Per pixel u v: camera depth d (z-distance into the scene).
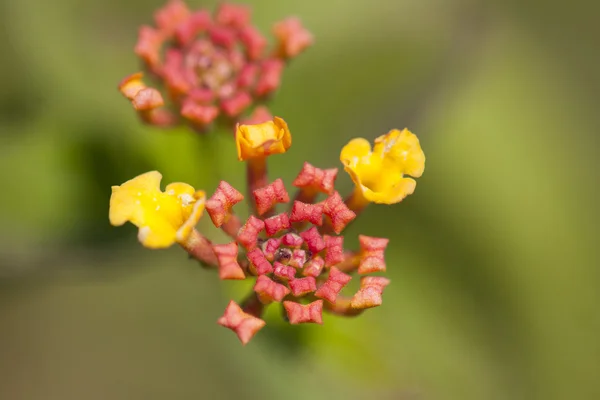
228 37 0.16
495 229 0.18
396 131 0.15
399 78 0.17
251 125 0.15
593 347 0.18
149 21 0.18
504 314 0.18
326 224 0.15
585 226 0.18
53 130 0.17
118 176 0.17
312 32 0.17
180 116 0.16
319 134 0.17
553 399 0.18
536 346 0.18
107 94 0.17
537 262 0.18
